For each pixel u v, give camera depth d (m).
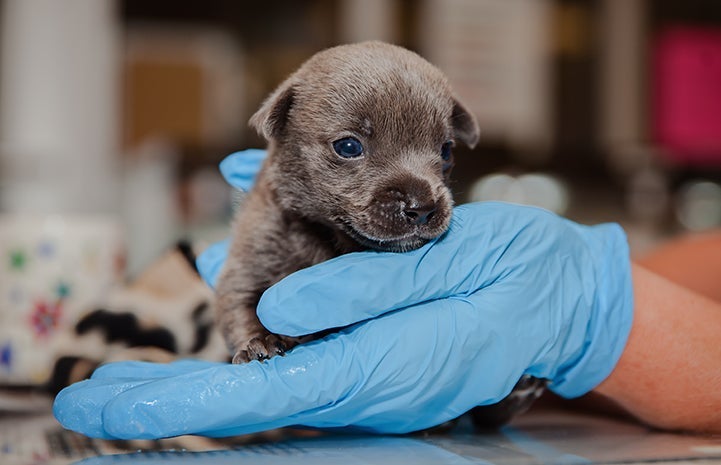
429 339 0.42
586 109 1.11
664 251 0.59
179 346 0.52
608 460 0.36
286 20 1.06
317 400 0.41
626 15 1.10
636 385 0.44
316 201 0.46
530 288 0.44
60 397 0.41
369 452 0.38
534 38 1.08
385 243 0.44
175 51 1.04
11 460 0.37
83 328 0.52
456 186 0.53
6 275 0.53
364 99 0.45
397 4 1.05
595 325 0.44
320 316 0.42
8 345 0.52
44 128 0.98
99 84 1.00
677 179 1.15
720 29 1.12
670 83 1.11
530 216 0.46
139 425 0.39
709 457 0.37
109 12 1.01
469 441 0.41
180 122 1.04
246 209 0.48
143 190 0.96
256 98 1.06
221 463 0.36
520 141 1.10
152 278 0.54
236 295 0.46
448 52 1.06
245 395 0.40
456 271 0.44
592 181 1.13
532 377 0.44
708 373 0.43
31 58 0.97
